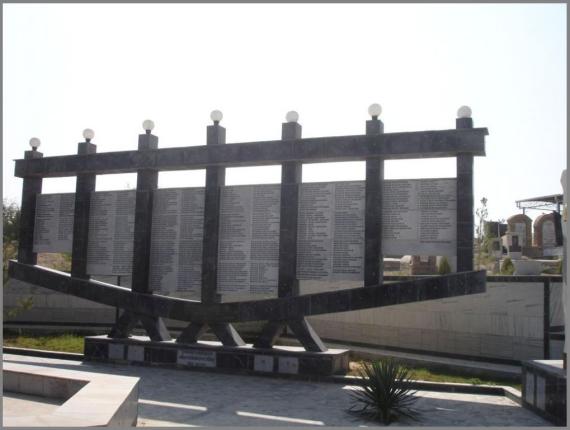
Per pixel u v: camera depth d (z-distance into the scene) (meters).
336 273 12.17
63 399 8.44
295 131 12.70
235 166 13.42
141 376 12.38
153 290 13.95
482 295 13.59
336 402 9.99
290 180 12.64
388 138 11.73
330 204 12.37
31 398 8.51
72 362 14.09
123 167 14.26
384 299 11.46
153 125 14.23
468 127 11.24
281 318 12.45
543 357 12.37
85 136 14.95
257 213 13.05
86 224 14.72
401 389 9.09
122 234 14.42
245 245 13.08
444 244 11.33
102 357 14.10
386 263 28.05
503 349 13.06
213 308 13.11
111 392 7.35
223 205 13.38
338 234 12.23
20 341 16.72
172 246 13.87
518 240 26.80
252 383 11.73
